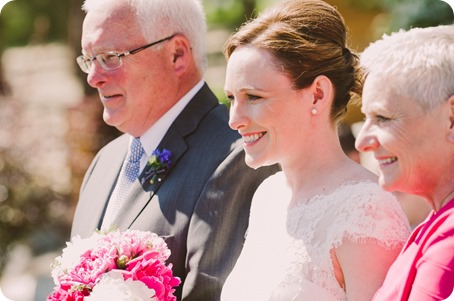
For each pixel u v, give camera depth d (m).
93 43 3.44
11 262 8.15
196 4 3.56
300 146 2.61
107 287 2.65
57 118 8.42
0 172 7.87
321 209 2.49
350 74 2.64
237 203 3.25
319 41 2.58
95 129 7.98
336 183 2.55
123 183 3.60
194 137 3.40
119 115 3.46
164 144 3.43
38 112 8.64
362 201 2.41
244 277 2.66
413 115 2.13
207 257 3.14
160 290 2.75
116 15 3.42
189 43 3.49
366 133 2.22
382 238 2.36
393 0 7.36
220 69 11.73
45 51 16.55
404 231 2.43
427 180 2.18
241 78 2.58
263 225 2.72
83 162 7.89
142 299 2.69
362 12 7.75
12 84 12.23
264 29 2.59
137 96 3.44
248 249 2.76
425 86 2.11
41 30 15.51
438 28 2.16
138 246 2.84
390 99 2.16
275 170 3.34
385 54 2.18
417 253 2.09
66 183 7.98
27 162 7.92
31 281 7.86
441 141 2.13
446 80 2.10
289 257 2.49
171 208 3.27
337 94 2.62
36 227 7.98
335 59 2.60
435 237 2.05
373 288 2.33
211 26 12.36
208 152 3.33
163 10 3.42
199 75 3.54
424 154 2.14
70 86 13.99
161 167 3.36
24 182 7.89
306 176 2.62
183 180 3.30
